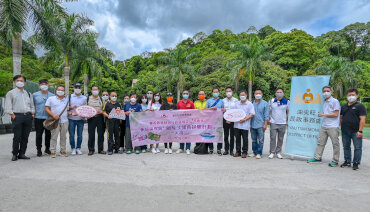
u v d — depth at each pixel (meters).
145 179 4.27
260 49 22.66
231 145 6.80
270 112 6.64
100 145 6.77
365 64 39.12
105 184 3.95
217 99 7.22
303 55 42.12
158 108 7.66
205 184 4.01
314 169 5.23
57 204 3.10
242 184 4.04
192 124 7.00
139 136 6.91
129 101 7.79
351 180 4.40
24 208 2.98
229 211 2.93
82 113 6.25
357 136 5.27
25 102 5.89
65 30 16.59
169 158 6.21
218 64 35.06
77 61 20.34
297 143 6.39
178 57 26.84
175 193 3.55
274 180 4.32
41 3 9.89
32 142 9.05
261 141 6.43
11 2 9.02
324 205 3.17
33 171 4.75
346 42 49.34
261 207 3.07
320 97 6.16
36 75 34.19
